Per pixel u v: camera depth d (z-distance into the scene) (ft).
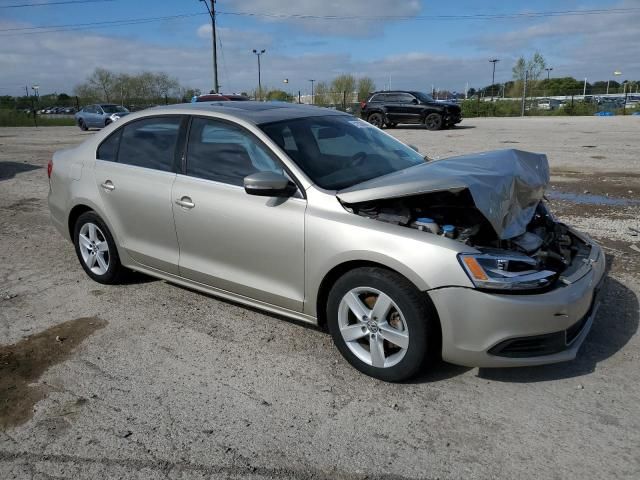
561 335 10.30
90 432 9.92
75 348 12.98
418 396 10.75
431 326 10.46
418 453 9.16
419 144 55.31
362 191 11.06
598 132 66.08
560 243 12.75
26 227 24.04
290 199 12.01
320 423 10.01
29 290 16.60
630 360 11.76
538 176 12.57
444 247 10.18
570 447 9.19
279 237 12.03
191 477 8.77
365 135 14.96
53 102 158.81
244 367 11.98
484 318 9.95
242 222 12.62
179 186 13.91
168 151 14.49
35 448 9.55
